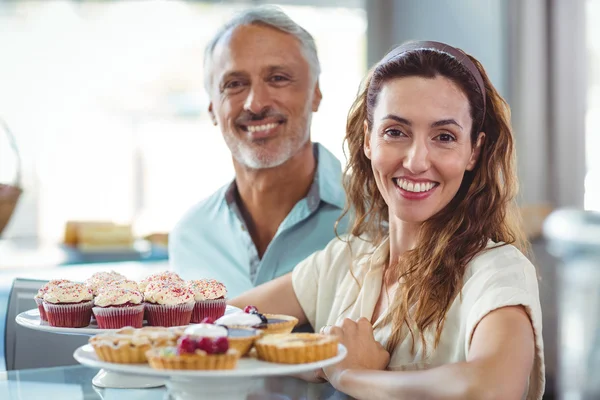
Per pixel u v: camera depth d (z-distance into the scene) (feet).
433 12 15.58
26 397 3.94
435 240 4.86
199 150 16.01
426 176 4.64
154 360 3.65
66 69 15.39
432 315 4.66
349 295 5.37
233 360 3.64
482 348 4.00
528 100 14.48
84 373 4.33
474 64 4.85
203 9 15.47
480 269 4.57
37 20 15.14
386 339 4.84
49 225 15.53
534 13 14.48
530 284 4.48
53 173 15.56
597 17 14.47
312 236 6.53
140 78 15.74
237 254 6.81
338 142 15.30
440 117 4.56
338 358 3.86
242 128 6.58
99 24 15.40
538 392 4.33
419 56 4.62
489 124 4.91
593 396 10.78
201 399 3.74
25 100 15.25
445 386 3.88
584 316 11.04
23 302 6.10
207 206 7.07
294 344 3.86
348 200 5.73
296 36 6.56
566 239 11.82
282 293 5.77
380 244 5.47
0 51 14.98
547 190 14.66
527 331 4.12
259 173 6.60
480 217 4.87
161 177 16.02
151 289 5.28
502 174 4.93
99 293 5.14
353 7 15.71
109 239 12.71
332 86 15.49
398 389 4.04
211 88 6.82
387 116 4.67
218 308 5.42
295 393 4.28
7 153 15.30
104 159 15.83
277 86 6.47
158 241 13.55
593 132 14.60
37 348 5.98
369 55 15.89
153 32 15.61
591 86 14.58
